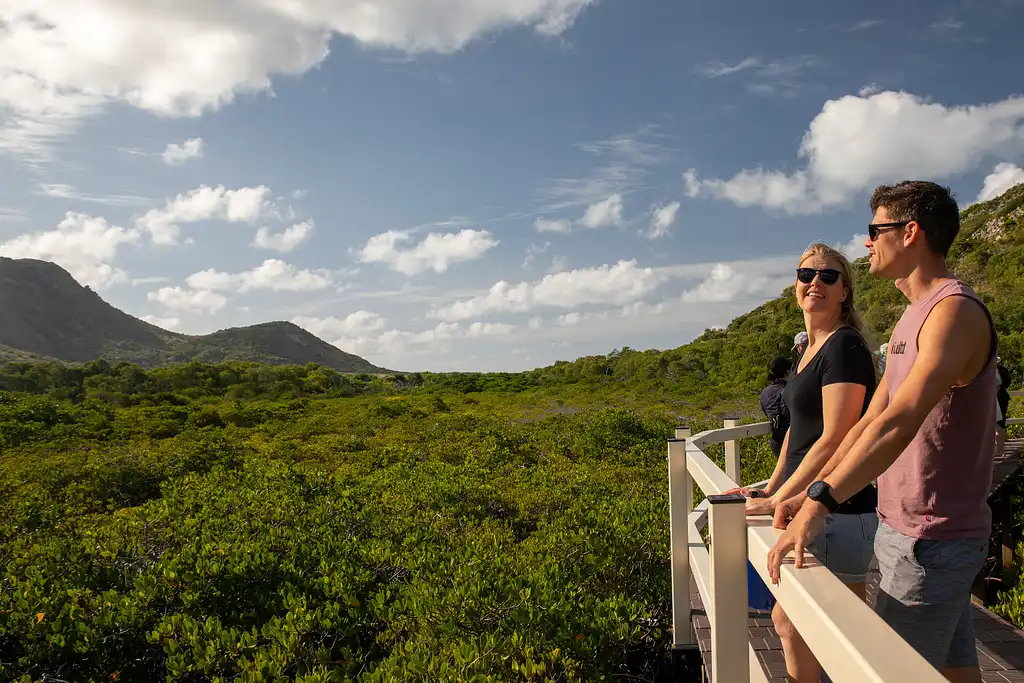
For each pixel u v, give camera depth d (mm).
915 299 1799
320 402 45594
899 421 1498
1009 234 52250
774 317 60688
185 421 29578
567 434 16750
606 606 4488
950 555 1683
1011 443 8039
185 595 5141
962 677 1835
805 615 1152
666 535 5844
